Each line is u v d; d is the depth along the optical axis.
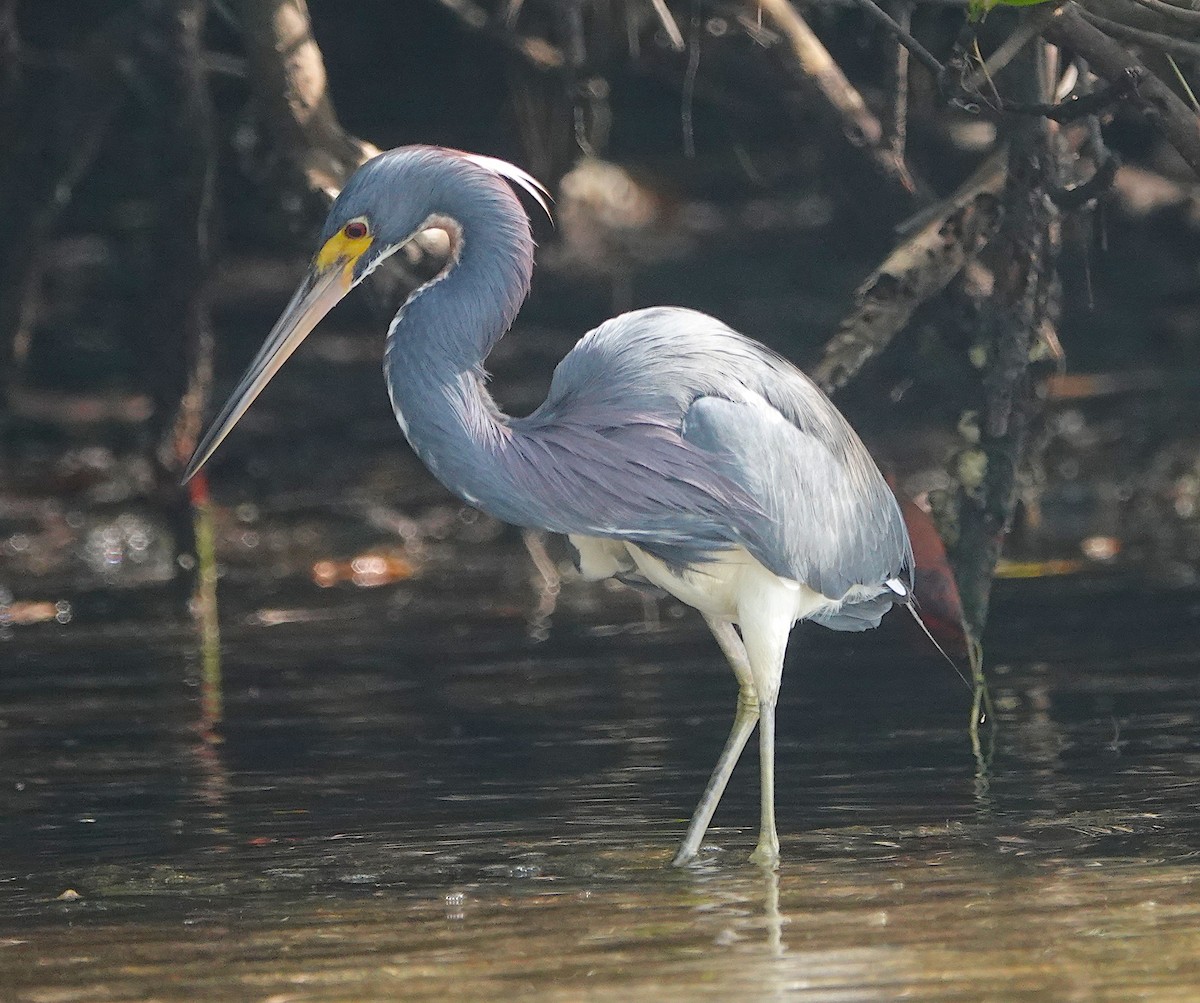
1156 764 9.85
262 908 7.83
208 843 9.00
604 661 13.61
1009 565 16.92
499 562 18.41
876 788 9.62
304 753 10.96
